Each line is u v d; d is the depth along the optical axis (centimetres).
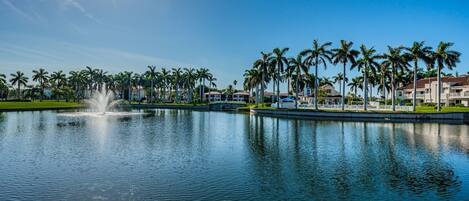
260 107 8269
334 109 7019
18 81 13900
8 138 3027
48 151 2377
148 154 2288
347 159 2150
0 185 1545
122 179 1648
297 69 7238
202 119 5781
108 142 2827
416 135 3416
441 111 5941
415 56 6175
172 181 1617
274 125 4600
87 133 3450
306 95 10538
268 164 1991
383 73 8362
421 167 1930
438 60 6216
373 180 1652
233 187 1524
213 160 2098
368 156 2250
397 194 1441
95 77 14912
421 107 7656
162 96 16325
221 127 4281
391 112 5656
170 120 5466
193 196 1402
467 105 8725
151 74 13700
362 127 4288
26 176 1698
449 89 9262
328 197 1398
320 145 2727
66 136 3192
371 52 6469
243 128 4162
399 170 1858
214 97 17038
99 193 1435
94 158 2139
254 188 1510
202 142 2870
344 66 6631
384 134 3497
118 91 16412
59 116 5966
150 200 1351
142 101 15300
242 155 2269
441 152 2405
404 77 8788
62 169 1842
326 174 1761
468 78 8888
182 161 2067
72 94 13962
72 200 1348
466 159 2153
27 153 2295
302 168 1891
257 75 9369
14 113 6750
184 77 13650
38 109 8044
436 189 1514
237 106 11262
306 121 5325
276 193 1445
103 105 8488
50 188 1502
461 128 4159
